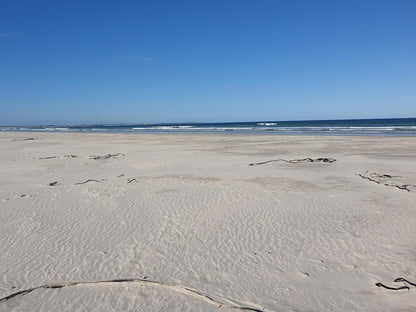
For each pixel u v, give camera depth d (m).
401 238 6.98
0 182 13.19
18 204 9.91
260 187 11.42
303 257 6.27
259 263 6.08
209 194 10.58
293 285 5.36
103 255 6.50
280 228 7.66
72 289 5.36
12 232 7.73
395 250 6.45
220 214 8.66
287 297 5.05
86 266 6.09
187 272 5.83
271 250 6.58
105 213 8.98
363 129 48.84
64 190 11.59
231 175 13.69
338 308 4.77
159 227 7.88
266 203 9.52
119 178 13.62
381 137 31.50
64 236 7.46
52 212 9.13
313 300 4.97
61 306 4.96
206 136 40.53
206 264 6.09
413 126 54.31
